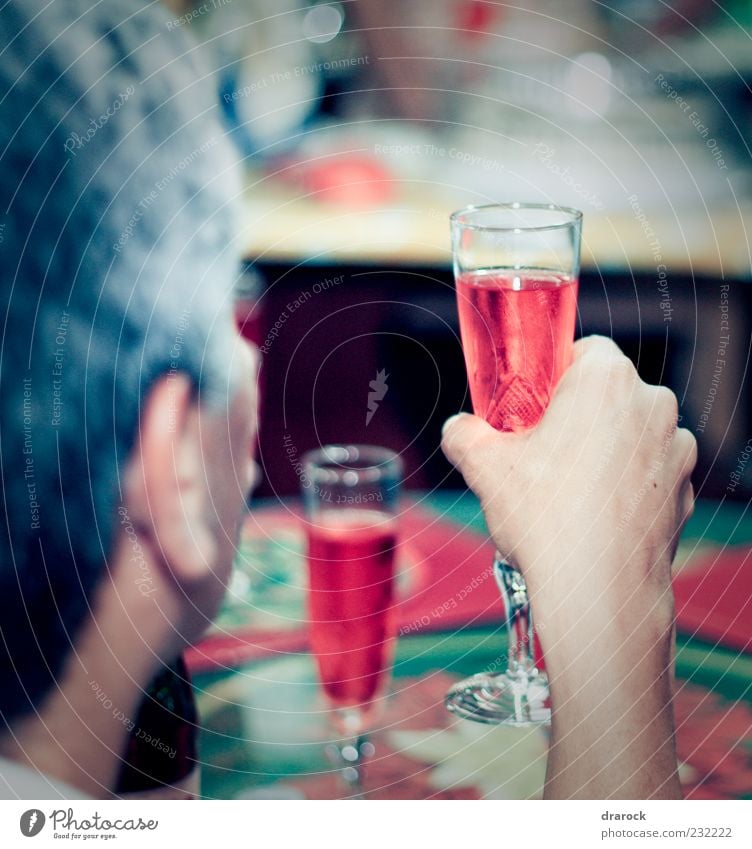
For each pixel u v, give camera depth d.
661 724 0.60
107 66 0.55
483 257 0.67
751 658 0.70
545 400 0.67
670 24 1.86
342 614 0.64
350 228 1.54
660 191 1.66
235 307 0.91
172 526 0.60
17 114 0.54
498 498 0.64
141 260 0.56
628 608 0.61
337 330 1.54
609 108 1.80
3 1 0.53
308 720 0.66
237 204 0.60
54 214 0.55
